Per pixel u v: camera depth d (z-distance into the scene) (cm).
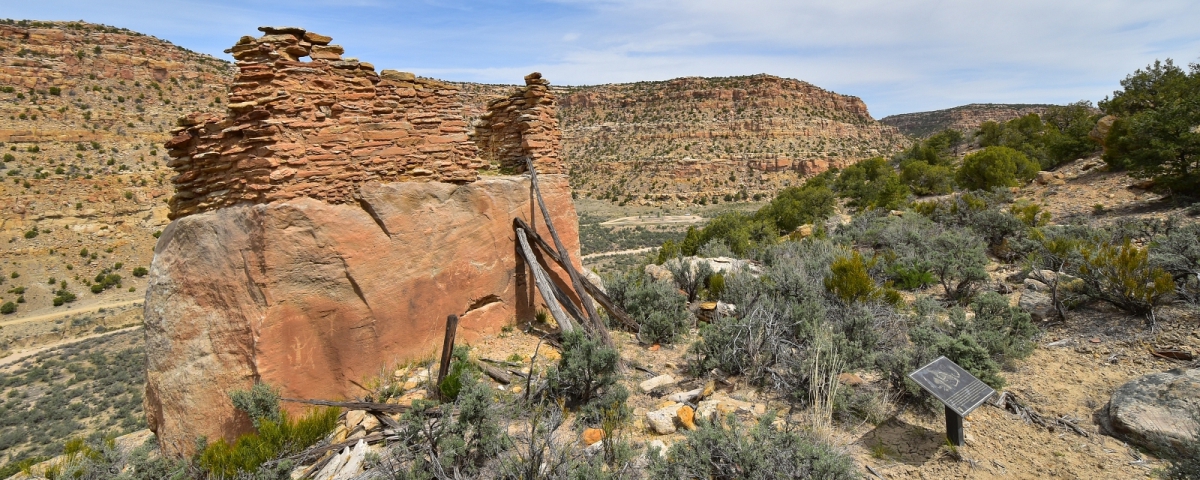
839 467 432
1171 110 1814
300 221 609
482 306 848
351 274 653
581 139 14700
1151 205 1722
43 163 6341
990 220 1541
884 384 655
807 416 588
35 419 2831
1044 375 689
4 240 5669
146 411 670
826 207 3684
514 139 1023
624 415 584
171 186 6975
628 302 971
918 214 2048
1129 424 518
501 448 496
